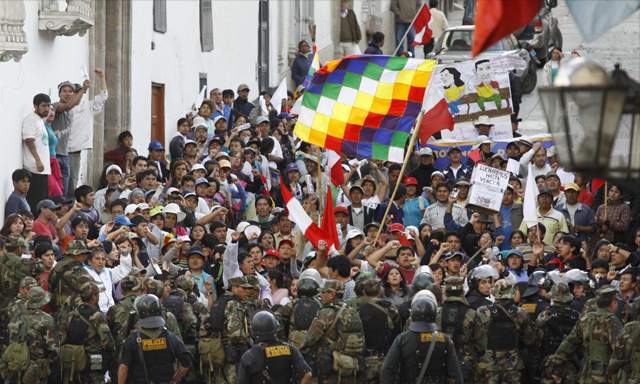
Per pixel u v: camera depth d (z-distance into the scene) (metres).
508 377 39.31
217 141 62.12
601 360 39.09
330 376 37.75
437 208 57.72
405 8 102.56
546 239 54.97
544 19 91.00
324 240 43.59
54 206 45.66
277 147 64.94
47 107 50.62
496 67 70.69
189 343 40.19
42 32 53.91
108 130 64.81
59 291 40.06
